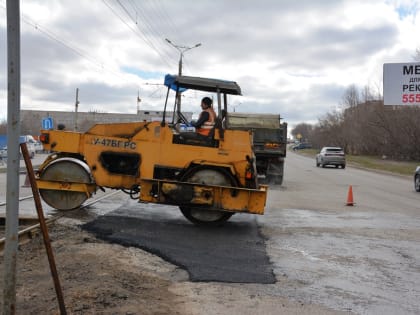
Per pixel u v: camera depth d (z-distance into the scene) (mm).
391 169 37969
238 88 9906
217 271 6531
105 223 9414
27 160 4117
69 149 9961
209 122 9680
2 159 30438
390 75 32719
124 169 9836
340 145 83875
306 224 10500
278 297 5590
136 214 10727
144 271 6348
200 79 9812
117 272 6082
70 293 5090
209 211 9695
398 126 51344
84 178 9969
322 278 6438
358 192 18891
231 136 9539
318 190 19031
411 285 6250
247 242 8406
